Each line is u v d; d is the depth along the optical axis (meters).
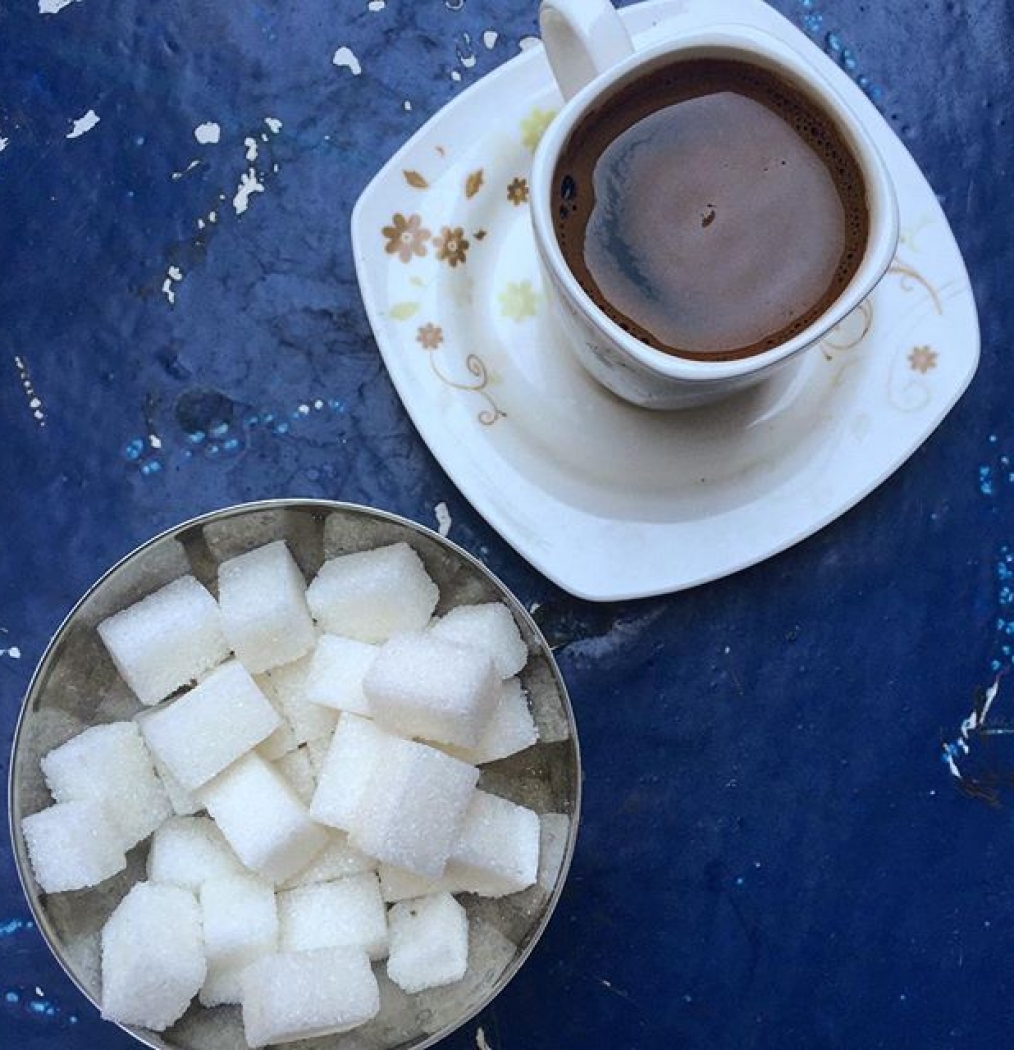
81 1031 0.28
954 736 0.29
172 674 0.27
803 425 0.28
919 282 0.28
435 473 0.29
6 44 0.29
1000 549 0.29
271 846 0.26
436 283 0.27
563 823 0.26
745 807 0.29
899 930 0.29
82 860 0.25
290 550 0.27
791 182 0.25
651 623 0.29
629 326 0.25
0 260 0.29
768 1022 0.29
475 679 0.25
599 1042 0.29
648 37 0.27
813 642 0.29
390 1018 0.27
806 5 0.30
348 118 0.29
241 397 0.29
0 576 0.29
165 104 0.29
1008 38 0.30
